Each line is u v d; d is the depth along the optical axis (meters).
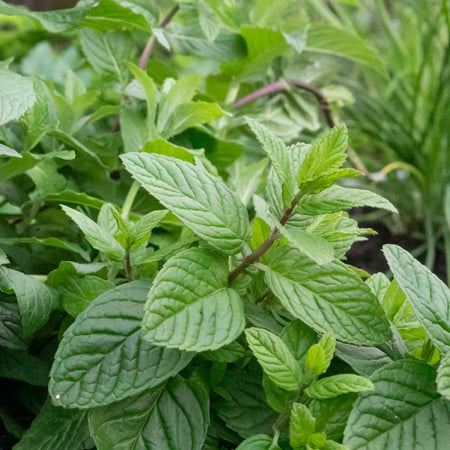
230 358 0.62
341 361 0.64
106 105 0.78
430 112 1.40
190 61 1.08
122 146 0.77
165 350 0.61
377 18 1.74
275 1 0.98
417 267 0.62
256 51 0.91
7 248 0.70
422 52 1.51
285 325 0.64
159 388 0.62
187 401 0.62
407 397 0.60
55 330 0.71
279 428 0.62
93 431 0.61
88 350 0.60
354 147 1.57
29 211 0.73
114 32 0.82
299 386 0.60
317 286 0.61
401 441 0.59
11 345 0.66
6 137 0.71
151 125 0.72
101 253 0.68
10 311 0.67
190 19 0.91
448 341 0.60
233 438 0.63
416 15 1.52
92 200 0.70
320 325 0.60
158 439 0.61
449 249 1.36
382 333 0.61
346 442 0.59
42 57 1.27
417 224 1.51
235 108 0.97
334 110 1.24
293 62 1.23
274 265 0.62
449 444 0.59
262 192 0.88
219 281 0.61
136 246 0.64
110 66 0.81
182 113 0.72
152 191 0.60
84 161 0.75
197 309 0.60
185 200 0.60
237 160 0.85
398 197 1.51
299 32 0.90
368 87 1.73
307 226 0.63
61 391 0.59
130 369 0.60
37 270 0.71
